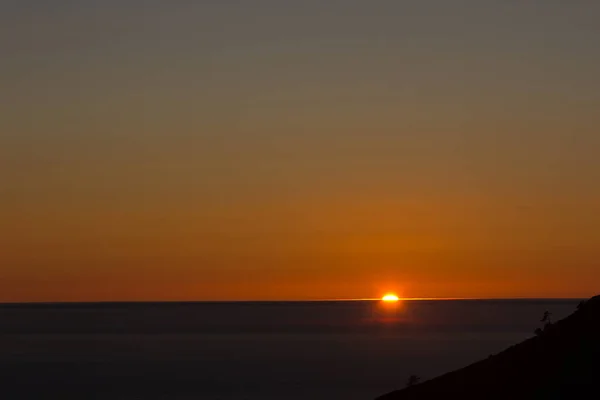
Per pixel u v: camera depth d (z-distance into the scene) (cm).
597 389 5669
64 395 12788
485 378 6531
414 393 6788
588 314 6669
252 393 12744
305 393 12669
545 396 5881
